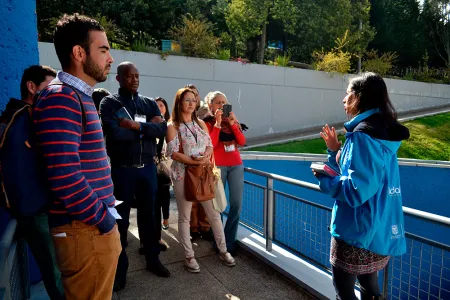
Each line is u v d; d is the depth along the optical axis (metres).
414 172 7.96
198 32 13.13
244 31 17.05
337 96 15.73
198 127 3.47
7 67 2.71
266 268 3.45
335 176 1.94
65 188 1.44
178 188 3.37
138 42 12.80
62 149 1.43
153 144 3.20
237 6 16.91
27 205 1.57
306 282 2.98
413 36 25.56
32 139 1.58
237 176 3.71
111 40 12.51
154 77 12.07
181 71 12.47
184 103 3.37
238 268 3.47
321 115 15.45
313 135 13.67
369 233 1.85
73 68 1.62
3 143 1.57
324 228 4.24
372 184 1.76
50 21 12.12
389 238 1.90
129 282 3.18
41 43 10.33
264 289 3.08
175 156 3.27
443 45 26.08
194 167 3.27
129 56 11.58
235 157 3.72
